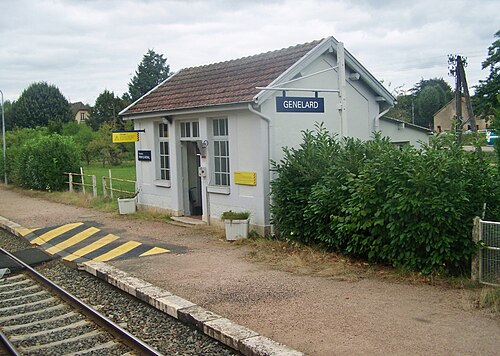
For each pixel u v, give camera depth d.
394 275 9.09
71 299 9.05
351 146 10.87
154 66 79.38
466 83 26.91
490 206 8.97
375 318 7.12
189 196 16.31
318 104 13.09
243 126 13.11
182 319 7.64
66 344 7.21
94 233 14.84
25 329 7.89
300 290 8.59
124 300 9.04
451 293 8.05
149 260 11.24
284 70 12.83
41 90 76.88
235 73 14.77
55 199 23.19
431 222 8.63
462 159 8.99
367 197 9.48
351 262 10.10
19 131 49.66
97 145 47.03
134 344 6.94
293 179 11.66
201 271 10.09
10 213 20.03
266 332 6.82
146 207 17.62
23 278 11.10
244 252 11.54
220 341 6.79
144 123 17.31
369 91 14.63
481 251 8.30
